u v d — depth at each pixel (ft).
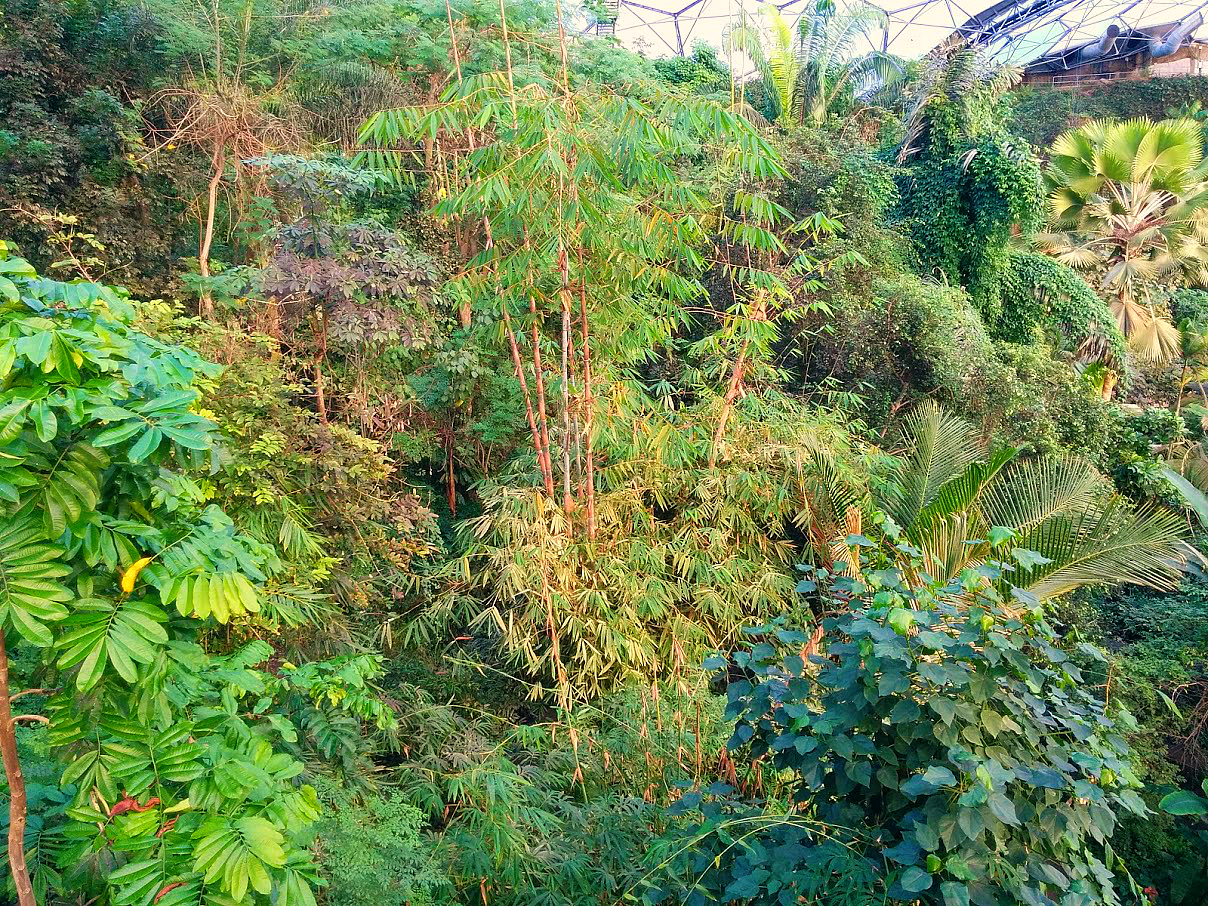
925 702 6.50
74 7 22.57
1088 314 40.16
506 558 15.98
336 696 8.07
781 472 19.26
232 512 12.33
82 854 5.26
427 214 23.77
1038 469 19.47
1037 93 72.43
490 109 13.79
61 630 4.54
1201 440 31.45
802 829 6.94
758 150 14.78
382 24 26.11
